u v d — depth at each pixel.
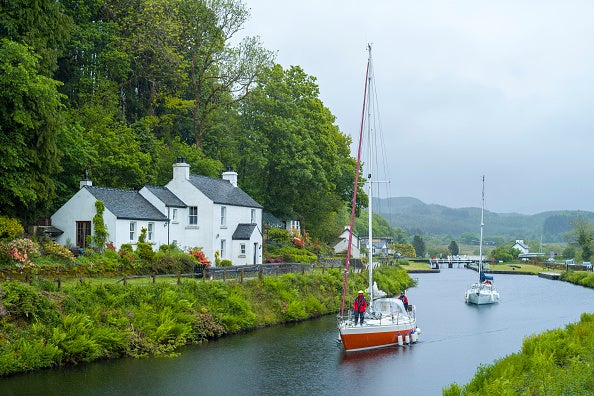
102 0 64.38
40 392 27.45
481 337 45.03
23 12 41.91
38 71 43.25
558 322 53.06
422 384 31.38
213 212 58.19
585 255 149.00
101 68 66.12
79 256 43.22
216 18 70.94
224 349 37.28
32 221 48.75
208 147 77.38
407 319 42.25
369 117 42.38
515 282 102.06
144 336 35.31
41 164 41.91
